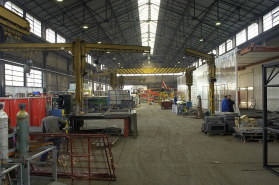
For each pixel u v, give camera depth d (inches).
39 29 647.1
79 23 730.8
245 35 735.1
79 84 360.5
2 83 513.3
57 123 188.5
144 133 334.3
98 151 228.8
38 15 627.8
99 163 187.3
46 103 310.2
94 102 636.1
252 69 664.4
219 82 589.6
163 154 217.0
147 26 1057.5
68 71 967.0
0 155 103.2
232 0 582.9
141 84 1808.6
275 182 145.4
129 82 1820.9
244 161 191.0
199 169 172.1
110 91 645.9
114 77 949.8
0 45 359.3
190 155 212.1
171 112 714.2
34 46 361.7
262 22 621.6
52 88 804.0
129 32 1066.1
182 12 775.1
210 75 464.1
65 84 940.6
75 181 151.7
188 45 1157.1
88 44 374.9
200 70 797.9
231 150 228.5
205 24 794.8
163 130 360.5
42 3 560.4
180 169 172.7
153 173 164.7
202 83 768.3
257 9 603.2
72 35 848.3
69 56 938.7
